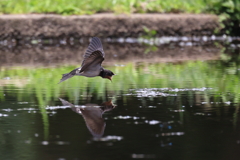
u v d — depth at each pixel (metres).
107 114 8.70
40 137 7.30
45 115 8.62
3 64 15.73
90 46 7.95
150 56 17.97
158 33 23.67
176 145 6.89
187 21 24.05
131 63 15.98
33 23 22.64
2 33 22.34
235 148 6.75
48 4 24.09
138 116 8.52
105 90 11.11
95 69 8.59
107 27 23.11
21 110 9.02
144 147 6.80
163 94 10.57
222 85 11.68
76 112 8.85
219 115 8.59
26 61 16.48
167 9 25.11
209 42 23.12
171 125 7.92
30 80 12.49
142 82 12.18
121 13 23.72
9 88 11.30
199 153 6.56
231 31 24.97
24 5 24.08
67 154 6.54
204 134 7.41
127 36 23.33
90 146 6.86
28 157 6.45
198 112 8.82
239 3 25.09
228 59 16.95
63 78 8.59
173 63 15.96
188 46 21.41
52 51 19.45
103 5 24.55
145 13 24.61
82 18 22.94
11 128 7.79
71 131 7.61
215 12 25.27
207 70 14.25
